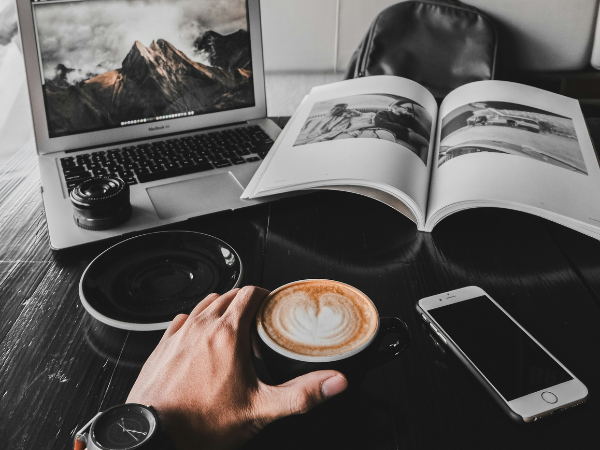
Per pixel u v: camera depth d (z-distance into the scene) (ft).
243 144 2.62
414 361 1.34
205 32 2.65
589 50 4.14
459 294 1.56
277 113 4.66
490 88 2.73
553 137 2.27
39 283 1.67
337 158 2.10
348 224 2.02
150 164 2.39
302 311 1.14
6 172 2.44
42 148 2.46
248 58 2.78
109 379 1.29
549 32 4.08
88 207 1.85
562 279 1.68
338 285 1.22
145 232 1.92
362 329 1.08
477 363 1.28
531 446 1.10
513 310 1.53
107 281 1.58
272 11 4.13
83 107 2.48
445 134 2.37
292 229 1.98
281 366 1.04
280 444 1.11
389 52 3.80
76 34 2.38
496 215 2.08
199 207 2.06
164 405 1.06
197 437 1.03
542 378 1.24
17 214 2.10
